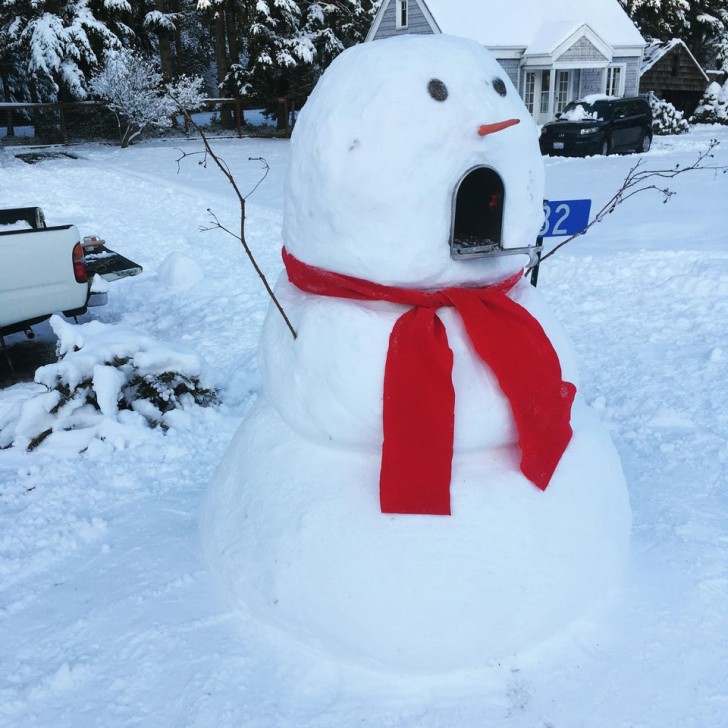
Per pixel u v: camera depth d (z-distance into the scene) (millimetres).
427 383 2070
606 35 25516
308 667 2381
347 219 2070
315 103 2193
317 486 2330
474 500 2225
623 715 2184
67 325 4859
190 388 4836
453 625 2184
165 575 2932
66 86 26375
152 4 29312
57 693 2402
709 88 27969
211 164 19062
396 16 25359
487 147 2041
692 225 9508
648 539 3084
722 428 4328
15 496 3840
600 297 7004
